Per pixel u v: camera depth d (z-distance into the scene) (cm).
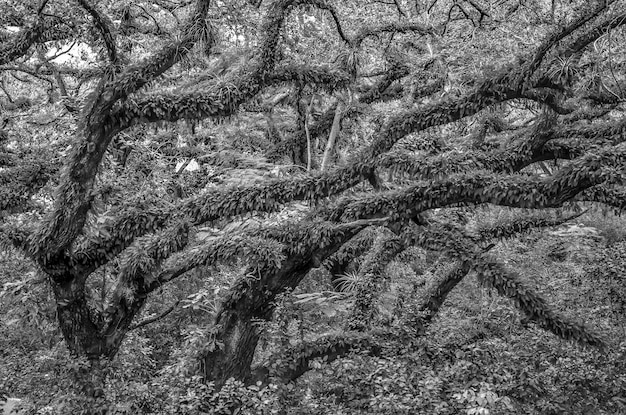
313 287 1181
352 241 1145
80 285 786
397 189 880
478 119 1146
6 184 937
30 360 896
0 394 795
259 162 993
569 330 807
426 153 953
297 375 877
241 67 827
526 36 1064
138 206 830
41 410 721
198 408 725
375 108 1160
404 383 754
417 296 1149
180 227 789
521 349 943
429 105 845
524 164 916
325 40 1055
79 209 734
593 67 934
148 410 765
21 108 1271
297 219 893
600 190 848
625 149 772
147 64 728
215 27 789
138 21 1102
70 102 1062
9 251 796
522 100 1099
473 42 1088
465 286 1368
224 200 812
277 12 802
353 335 910
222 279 948
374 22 1123
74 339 795
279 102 1167
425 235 853
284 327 852
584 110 1077
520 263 1319
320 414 756
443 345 953
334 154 1145
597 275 1156
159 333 1100
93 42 812
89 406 738
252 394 740
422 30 1091
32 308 802
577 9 791
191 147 1177
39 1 855
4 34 1001
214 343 840
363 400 764
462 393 722
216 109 769
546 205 802
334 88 859
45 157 995
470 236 908
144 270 799
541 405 797
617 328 1073
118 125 748
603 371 889
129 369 856
